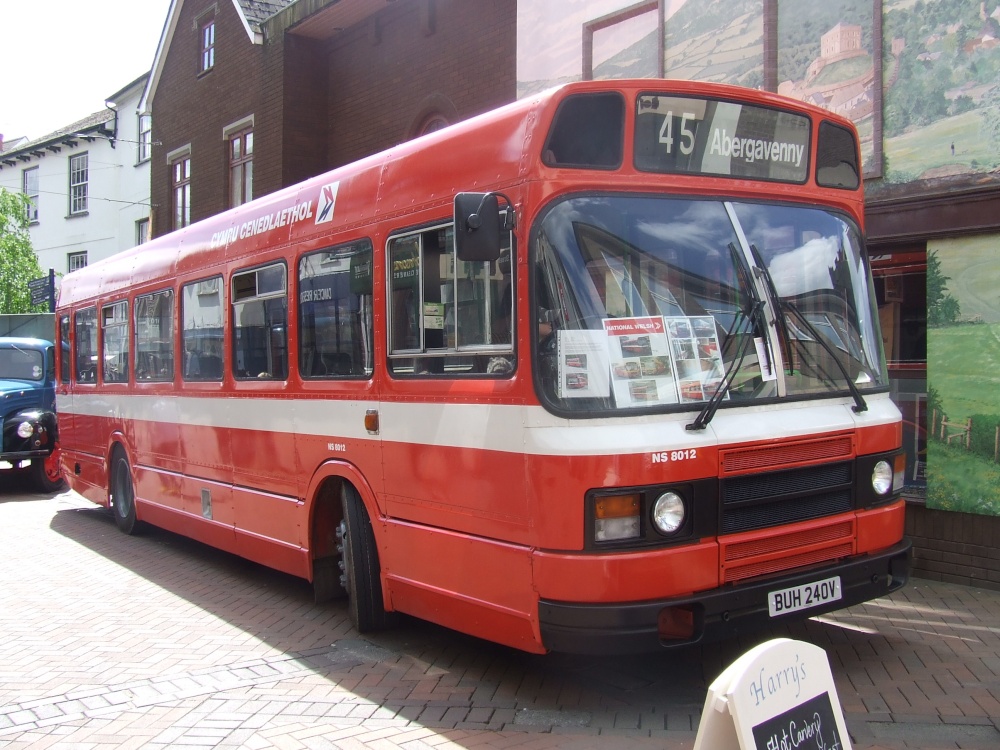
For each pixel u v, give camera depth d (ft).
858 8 24.80
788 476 15.89
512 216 15.30
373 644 20.20
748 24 27.43
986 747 14.01
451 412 16.87
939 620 20.54
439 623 17.56
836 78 25.38
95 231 106.32
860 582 16.56
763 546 15.40
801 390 16.57
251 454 24.63
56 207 111.34
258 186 52.95
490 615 15.98
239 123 56.49
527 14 35.29
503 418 15.55
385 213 19.04
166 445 30.32
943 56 23.15
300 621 22.38
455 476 16.78
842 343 17.53
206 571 28.55
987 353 22.53
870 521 16.89
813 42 25.94
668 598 14.42
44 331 71.82
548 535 14.65
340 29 49.26
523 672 18.10
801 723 9.07
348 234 20.33
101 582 27.37
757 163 16.87
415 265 18.15
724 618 14.85
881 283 24.81
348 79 48.98
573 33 33.32
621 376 14.87
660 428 14.78
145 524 34.96
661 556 14.37
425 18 42.11
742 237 16.43
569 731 15.08
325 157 51.37
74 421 40.11
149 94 69.15
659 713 15.76
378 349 19.11
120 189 102.32
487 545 15.94
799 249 17.21
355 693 17.22
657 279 15.51
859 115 24.81
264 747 14.84
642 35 30.99
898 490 17.79
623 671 17.95
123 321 34.32
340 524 21.34
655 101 15.78
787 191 17.20
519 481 15.20
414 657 19.26
